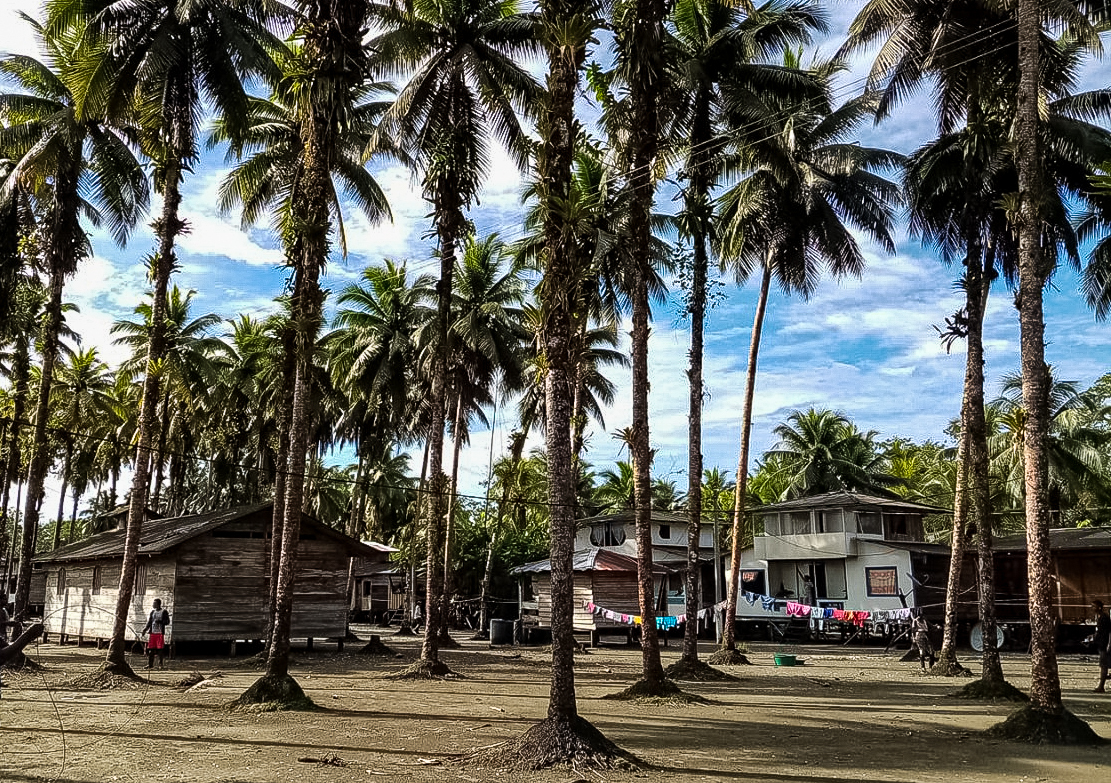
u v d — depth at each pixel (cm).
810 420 5750
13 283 2595
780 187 2559
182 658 2502
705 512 4103
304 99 1577
